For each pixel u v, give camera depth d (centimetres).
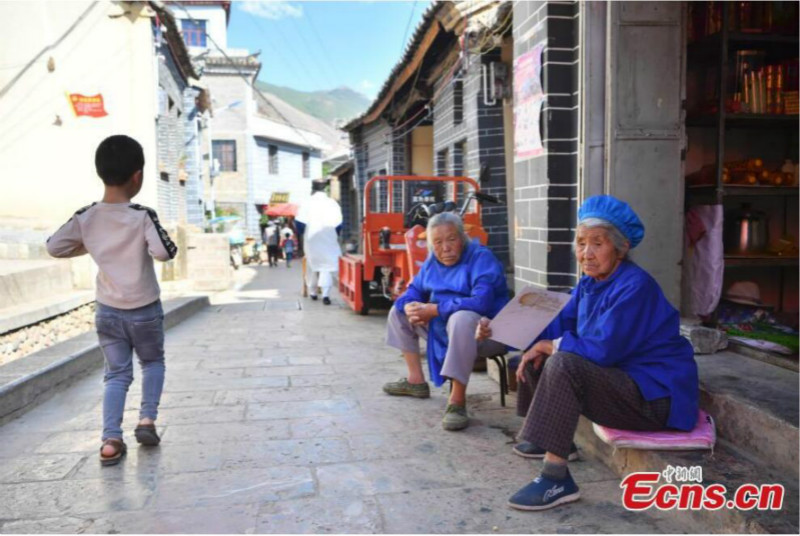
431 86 1262
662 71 430
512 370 403
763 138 495
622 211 269
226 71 2789
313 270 916
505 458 309
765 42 462
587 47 432
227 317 781
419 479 285
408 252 617
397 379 459
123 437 338
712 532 228
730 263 443
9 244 764
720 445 276
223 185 2880
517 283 562
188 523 245
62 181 987
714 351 378
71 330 662
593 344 258
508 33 826
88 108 977
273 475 288
